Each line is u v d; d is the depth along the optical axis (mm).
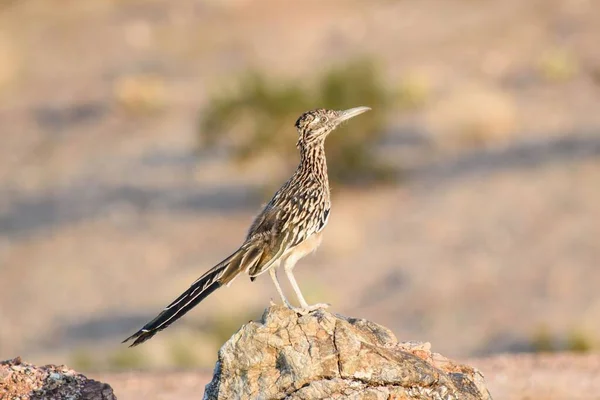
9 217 30578
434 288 21859
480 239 24234
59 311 23375
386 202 27578
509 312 20359
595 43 41406
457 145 32156
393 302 21609
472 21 46219
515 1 48125
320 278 23125
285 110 30266
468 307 20797
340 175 29141
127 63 46812
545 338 18438
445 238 24609
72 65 47438
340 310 21391
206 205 29406
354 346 7055
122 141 36844
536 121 33438
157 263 25453
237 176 31469
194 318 21453
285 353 7031
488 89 36375
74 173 34094
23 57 48438
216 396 7176
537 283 21531
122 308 23078
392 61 42344
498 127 32438
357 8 51094
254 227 7500
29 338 22047
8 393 7871
